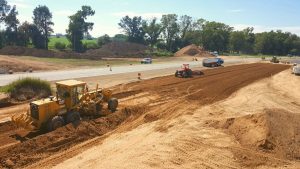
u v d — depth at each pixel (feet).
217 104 89.30
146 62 233.55
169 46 468.75
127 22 466.29
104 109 72.28
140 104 85.35
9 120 66.59
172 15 460.96
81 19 359.87
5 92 85.30
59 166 45.68
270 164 49.55
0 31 326.03
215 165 48.14
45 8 342.64
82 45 368.07
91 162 47.11
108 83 118.01
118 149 52.39
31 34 338.34
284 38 539.29
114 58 303.07
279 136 56.95
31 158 47.80
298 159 52.16
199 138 58.54
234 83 126.52
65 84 62.39
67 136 56.29
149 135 59.77
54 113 59.88
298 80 138.31
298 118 66.33
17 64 171.83
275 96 102.94
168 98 94.48
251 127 60.49
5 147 51.98
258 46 531.91
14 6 329.93
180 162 48.29
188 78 137.90
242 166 48.47
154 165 46.65
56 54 269.64
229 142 57.31
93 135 58.95
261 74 159.02
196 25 491.72
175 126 65.72
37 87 89.66
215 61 199.21
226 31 504.02
